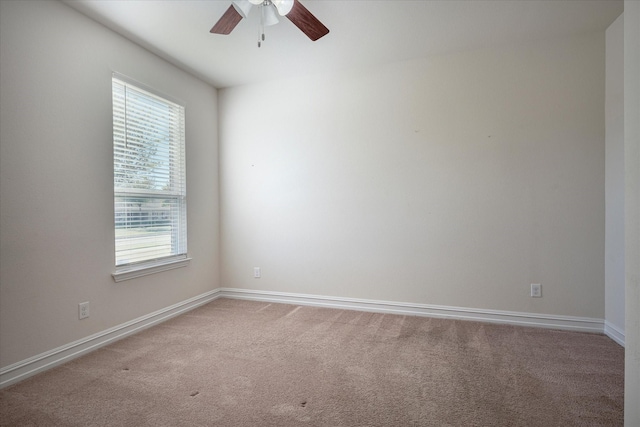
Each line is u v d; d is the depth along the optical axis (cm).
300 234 374
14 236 208
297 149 373
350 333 289
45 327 225
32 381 210
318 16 256
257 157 390
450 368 224
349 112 352
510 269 305
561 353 245
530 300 301
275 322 318
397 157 337
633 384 131
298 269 376
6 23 204
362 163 349
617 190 263
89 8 242
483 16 257
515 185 302
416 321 317
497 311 309
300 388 200
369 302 349
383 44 300
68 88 239
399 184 336
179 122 348
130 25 265
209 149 391
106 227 267
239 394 194
